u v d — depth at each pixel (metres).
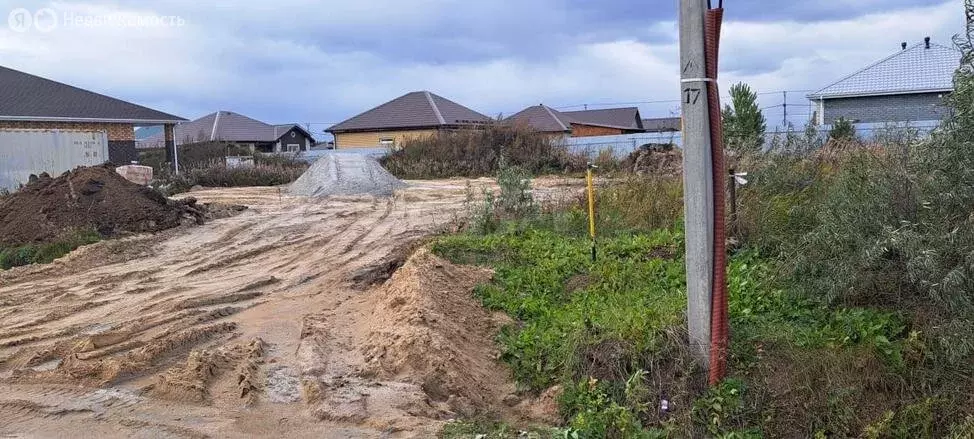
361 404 5.16
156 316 7.62
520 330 6.78
